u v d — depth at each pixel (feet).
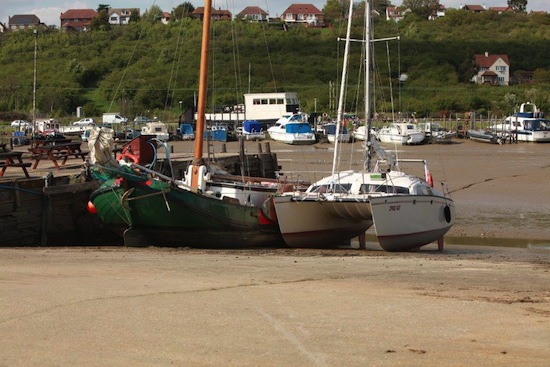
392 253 64.03
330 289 38.09
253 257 55.88
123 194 61.52
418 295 36.70
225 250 64.49
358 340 27.32
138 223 63.62
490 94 333.62
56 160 94.58
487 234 79.56
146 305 32.68
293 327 29.09
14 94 324.80
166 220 63.36
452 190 114.01
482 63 364.38
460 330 28.99
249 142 232.32
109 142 62.28
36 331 28.07
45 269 44.50
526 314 32.09
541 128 228.22
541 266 53.47
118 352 25.54
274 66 333.21
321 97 309.42
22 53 377.30
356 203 61.98
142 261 50.62
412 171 141.38
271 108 276.21
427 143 222.89
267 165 127.75
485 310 32.81
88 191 72.84
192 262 50.47
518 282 43.37
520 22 463.83
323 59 352.69
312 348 26.17
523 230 81.61
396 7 479.00
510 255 65.21
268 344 26.61
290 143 220.43
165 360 24.71
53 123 241.76
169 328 28.68
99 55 365.40
